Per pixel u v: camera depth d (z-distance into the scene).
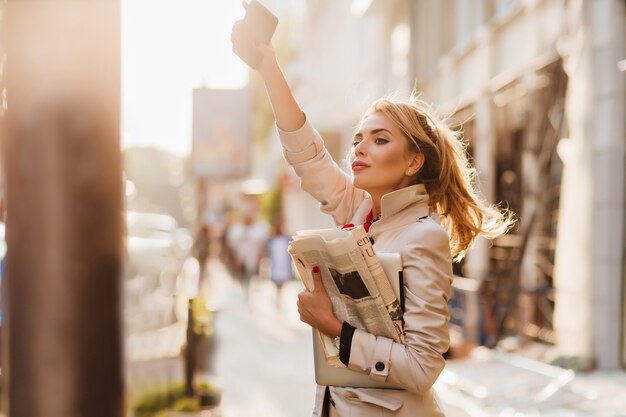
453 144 2.62
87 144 1.73
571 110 9.27
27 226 1.73
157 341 10.52
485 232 2.76
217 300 20.69
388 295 2.23
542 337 9.93
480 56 12.95
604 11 8.63
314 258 2.26
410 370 2.19
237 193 46.88
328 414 2.47
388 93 2.70
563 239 9.33
